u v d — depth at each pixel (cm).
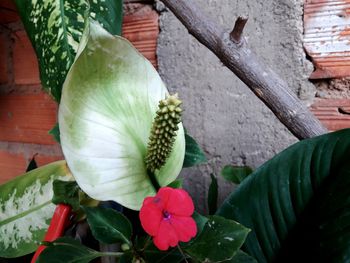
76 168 25
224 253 23
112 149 26
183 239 21
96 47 25
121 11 37
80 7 36
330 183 28
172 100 25
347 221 25
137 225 37
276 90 33
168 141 26
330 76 40
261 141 43
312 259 26
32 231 38
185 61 46
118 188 26
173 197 22
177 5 35
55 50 35
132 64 27
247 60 33
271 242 29
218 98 45
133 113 27
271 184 30
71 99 25
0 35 61
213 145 46
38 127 59
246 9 43
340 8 39
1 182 65
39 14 36
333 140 29
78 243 27
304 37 41
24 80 59
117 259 38
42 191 39
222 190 46
